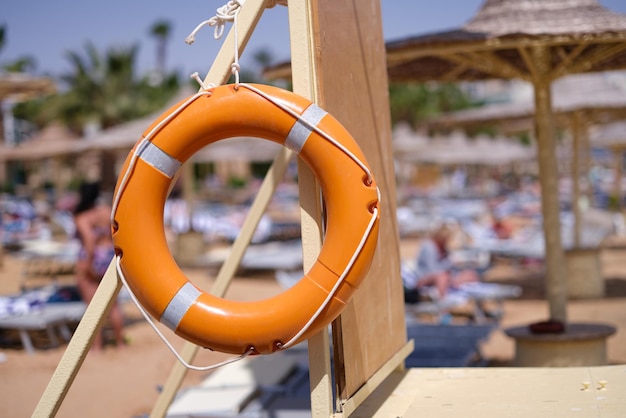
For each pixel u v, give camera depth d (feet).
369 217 8.55
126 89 124.26
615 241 60.85
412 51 17.10
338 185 8.55
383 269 11.39
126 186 8.83
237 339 8.48
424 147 79.87
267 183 11.56
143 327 29.43
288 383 17.34
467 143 98.32
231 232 60.90
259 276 43.96
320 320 8.50
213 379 17.58
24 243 53.26
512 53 20.71
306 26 9.06
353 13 10.91
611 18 17.29
